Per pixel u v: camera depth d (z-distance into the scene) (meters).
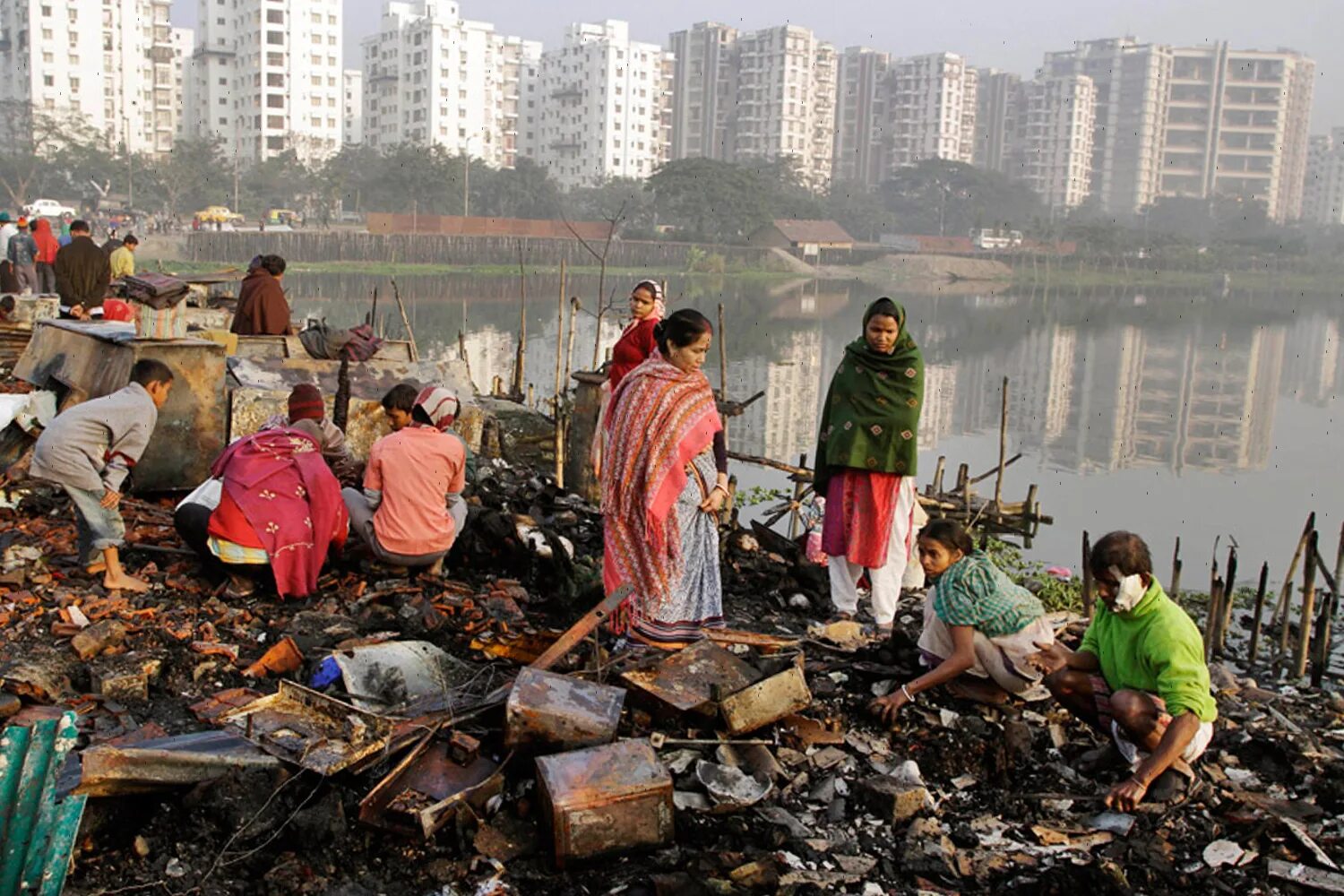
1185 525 15.27
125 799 3.92
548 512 8.05
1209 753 5.05
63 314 13.25
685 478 5.08
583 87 126.88
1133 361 37.56
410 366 9.34
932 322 52.28
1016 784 4.70
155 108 103.12
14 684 4.59
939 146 151.50
